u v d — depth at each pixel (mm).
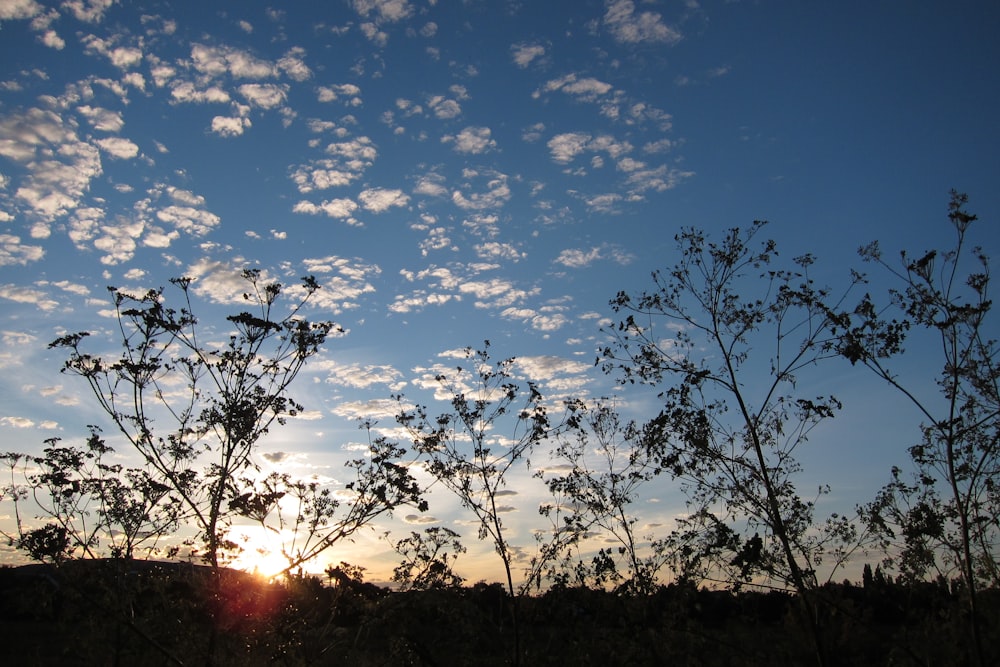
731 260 14547
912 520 13648
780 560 13758
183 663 12734
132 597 13102
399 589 15062
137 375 13000
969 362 13344
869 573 15578
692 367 14672
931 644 13859
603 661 15234
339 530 13078
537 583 15891
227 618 12891
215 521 12828
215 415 12984
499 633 15875
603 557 15789
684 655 15055
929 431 13578
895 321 13477
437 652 15328
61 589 12484
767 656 14188
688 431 14375
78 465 13305
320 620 14445
